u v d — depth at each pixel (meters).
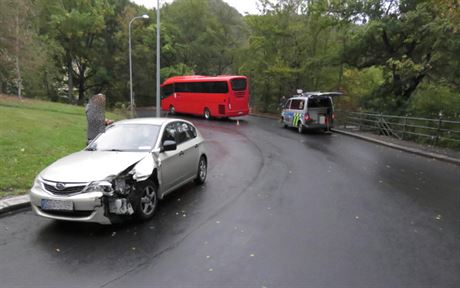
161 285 4.02
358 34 20.31
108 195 5.32
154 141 6.89
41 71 35.91
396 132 17.89
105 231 5.55
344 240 5.31
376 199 7.53
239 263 4.55
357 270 4.40
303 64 30.94
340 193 7.98
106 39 48.75
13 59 25.41
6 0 23.48
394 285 4.08
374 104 22.75
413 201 7.41
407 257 4.78
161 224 5.88
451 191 8.24
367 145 16.03
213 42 58.41
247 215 6.38
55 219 5.66
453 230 5.78
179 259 4.64
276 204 7.07
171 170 7.02
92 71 49.72
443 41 16.44
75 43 44.62
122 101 49.56
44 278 4.14
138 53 48.62
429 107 19.59
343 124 23.73
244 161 11.85
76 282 4.07
